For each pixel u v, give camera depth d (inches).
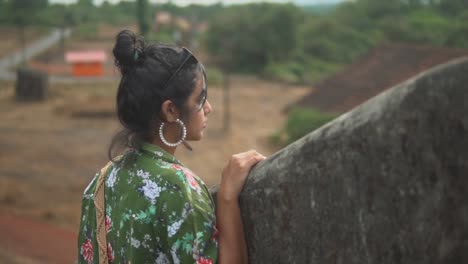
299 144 52.6
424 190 41.4
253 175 57.4
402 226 43.1
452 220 39.8
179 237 52.9
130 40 56.1
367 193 45.5
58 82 1776.6
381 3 2229.3
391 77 977.5
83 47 2662.4
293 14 2242.9
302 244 52.6
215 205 62.4
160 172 54.8
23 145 995.3
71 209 680.4
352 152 46.4
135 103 56.2
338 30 2272.4
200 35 2792.8
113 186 57.7
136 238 54.4
